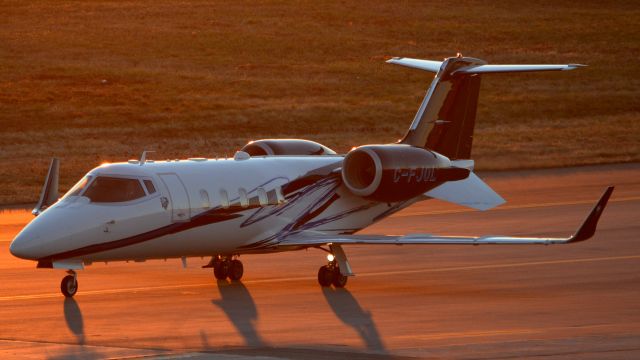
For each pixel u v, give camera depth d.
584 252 99.31
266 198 84.88
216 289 82.94
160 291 81.94
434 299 78.50
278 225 85.94
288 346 62.50
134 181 78.62
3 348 61.81
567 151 187.00
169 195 79.25
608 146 193.62
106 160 179.25
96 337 65.00
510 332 66.25
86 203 76.88
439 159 92.38
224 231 82.25
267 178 85.88
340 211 90.69
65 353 60.41
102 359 58.69
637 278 86.62
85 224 75.38
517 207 130.38
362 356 59.38
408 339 64.38
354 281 86.75
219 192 82.12
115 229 76.50
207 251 82.62
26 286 83.75
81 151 189.25
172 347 62.09
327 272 84.00
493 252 100.19
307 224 88.12
